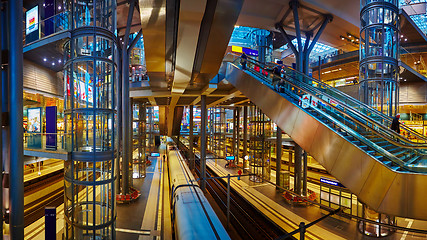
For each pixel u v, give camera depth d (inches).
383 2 541.6
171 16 502.3
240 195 887.7
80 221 428.1
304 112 403.9
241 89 674.2
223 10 458.3
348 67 1316.4
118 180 746.2
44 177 934.4
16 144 250.1
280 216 663.8
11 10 246.2
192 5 405.4
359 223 545.3
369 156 281.9
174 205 457.1
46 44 574.6
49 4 685.3
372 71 544.4
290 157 1067.3
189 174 777.6
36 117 517.3
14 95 248.1
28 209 676.1
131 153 908.6
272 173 1294.3
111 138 406.0
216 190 1047.6
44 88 831.1
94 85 386.9
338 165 324.5
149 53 642.2
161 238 479.2
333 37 1080.2
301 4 810.8
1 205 225.6
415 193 244.2
